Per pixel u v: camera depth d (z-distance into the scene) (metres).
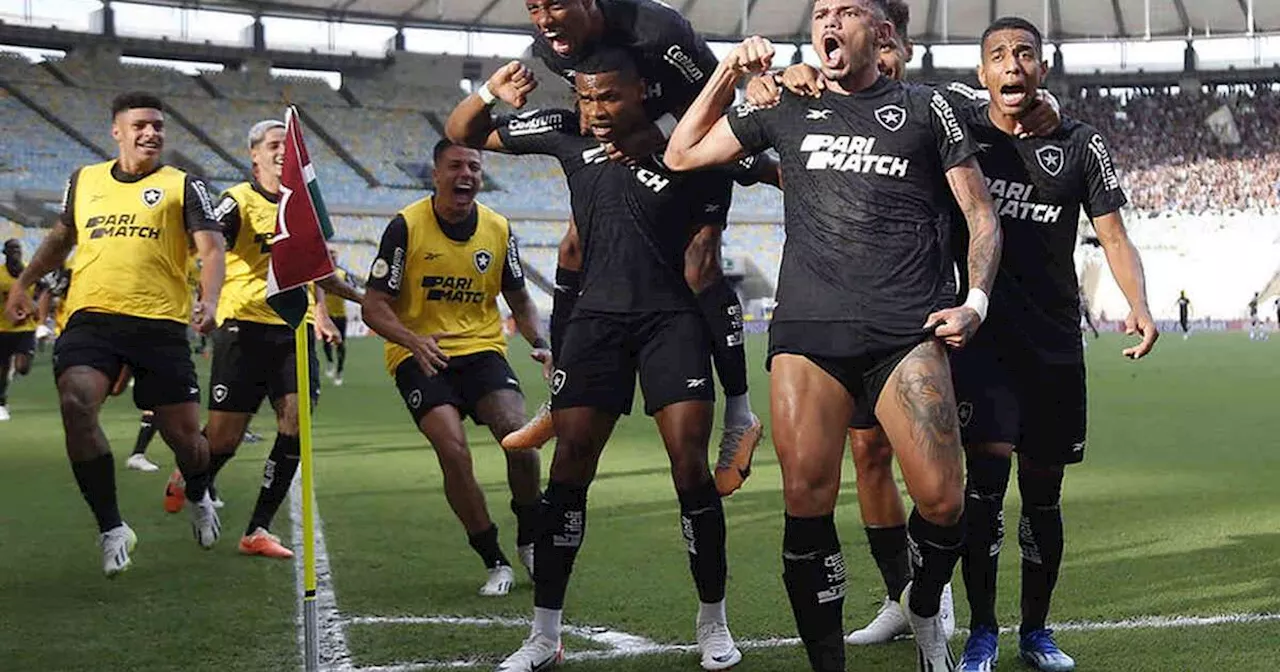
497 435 5.57
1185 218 45.44
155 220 5.87
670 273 4.52
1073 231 4.32
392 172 44.91
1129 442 11.30
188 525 7.38
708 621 4.37
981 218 3.76
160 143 5.94
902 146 3.74
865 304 3.68
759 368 23.55
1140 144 49.22
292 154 3.99
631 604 5.19
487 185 45.53
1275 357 26.27
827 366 3.71
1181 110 50.19
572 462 4.42
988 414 4.16
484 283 5.85
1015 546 6.35
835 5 3.78
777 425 3.74
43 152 39.69
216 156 42.56
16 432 12.95
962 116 3.80
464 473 5.46
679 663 4.34
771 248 46.66
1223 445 11.01
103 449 5.62
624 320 4.46
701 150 4.07
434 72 48.44
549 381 4.93
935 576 3.75
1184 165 48.06
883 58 4.38
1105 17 47.00
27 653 4.46
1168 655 4.25
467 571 5.96
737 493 8.42
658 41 4.49
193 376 6.08
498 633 4.76
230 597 5.39
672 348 4.44
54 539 6.87
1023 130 4.22
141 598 5.38
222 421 7.01
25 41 42.34
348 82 47.62
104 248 5.84
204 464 6.24
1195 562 5.83
